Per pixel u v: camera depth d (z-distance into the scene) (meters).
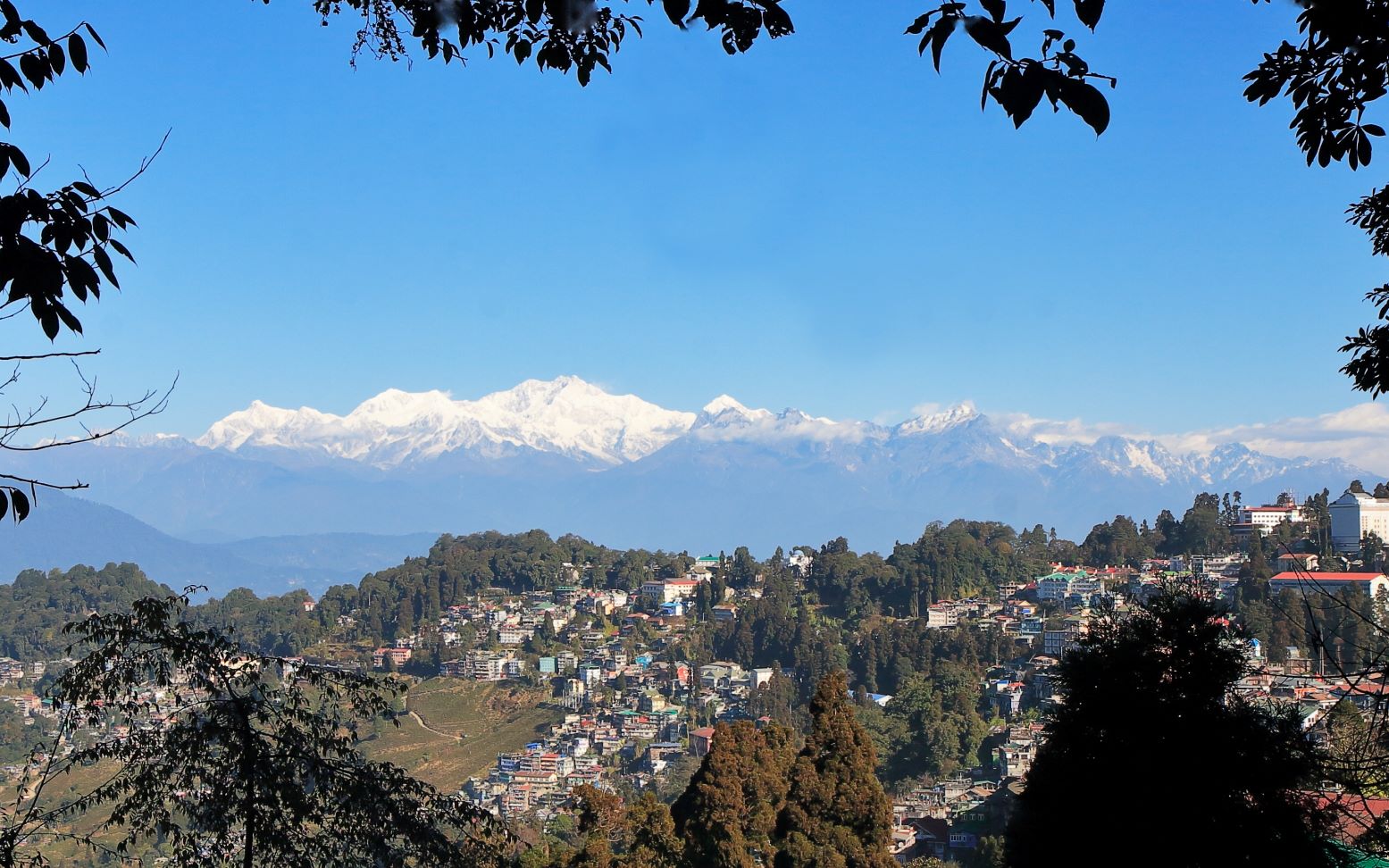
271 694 12.76
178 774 11.99
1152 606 15.61
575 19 8.32
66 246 6.50
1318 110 9.04
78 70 6.62
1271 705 14.73
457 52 9.50
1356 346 12.52
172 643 12.05
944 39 5.73
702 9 6.88
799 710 107.50
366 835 12.34
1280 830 13.61
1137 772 14.51
